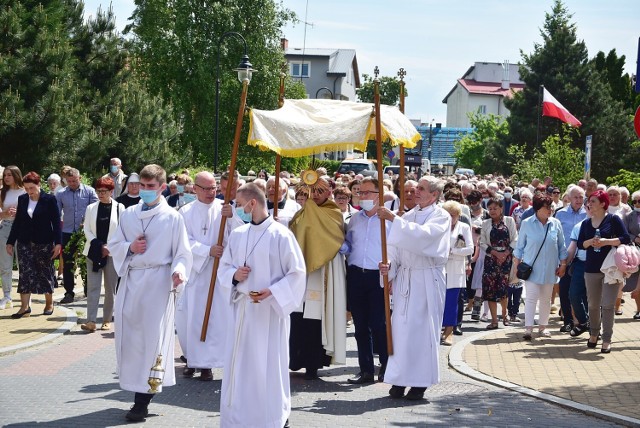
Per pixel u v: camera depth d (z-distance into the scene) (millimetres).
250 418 6453
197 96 44312
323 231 9047
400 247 8266
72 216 14820
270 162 46031
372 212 9148
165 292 7414
